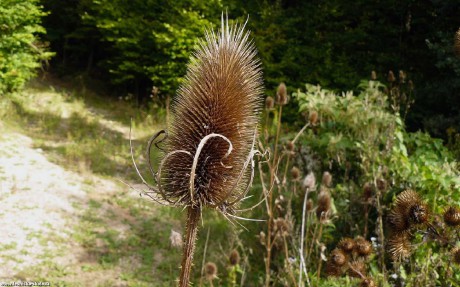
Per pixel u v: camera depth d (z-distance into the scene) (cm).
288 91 1253
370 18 1407
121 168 976
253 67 261
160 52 1365
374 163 608
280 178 682
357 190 614
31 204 756
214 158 237
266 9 1426
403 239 347
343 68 1291
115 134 1158
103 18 1447
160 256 691
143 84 1528
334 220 607
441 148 729
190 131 239
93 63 1716
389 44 1348
